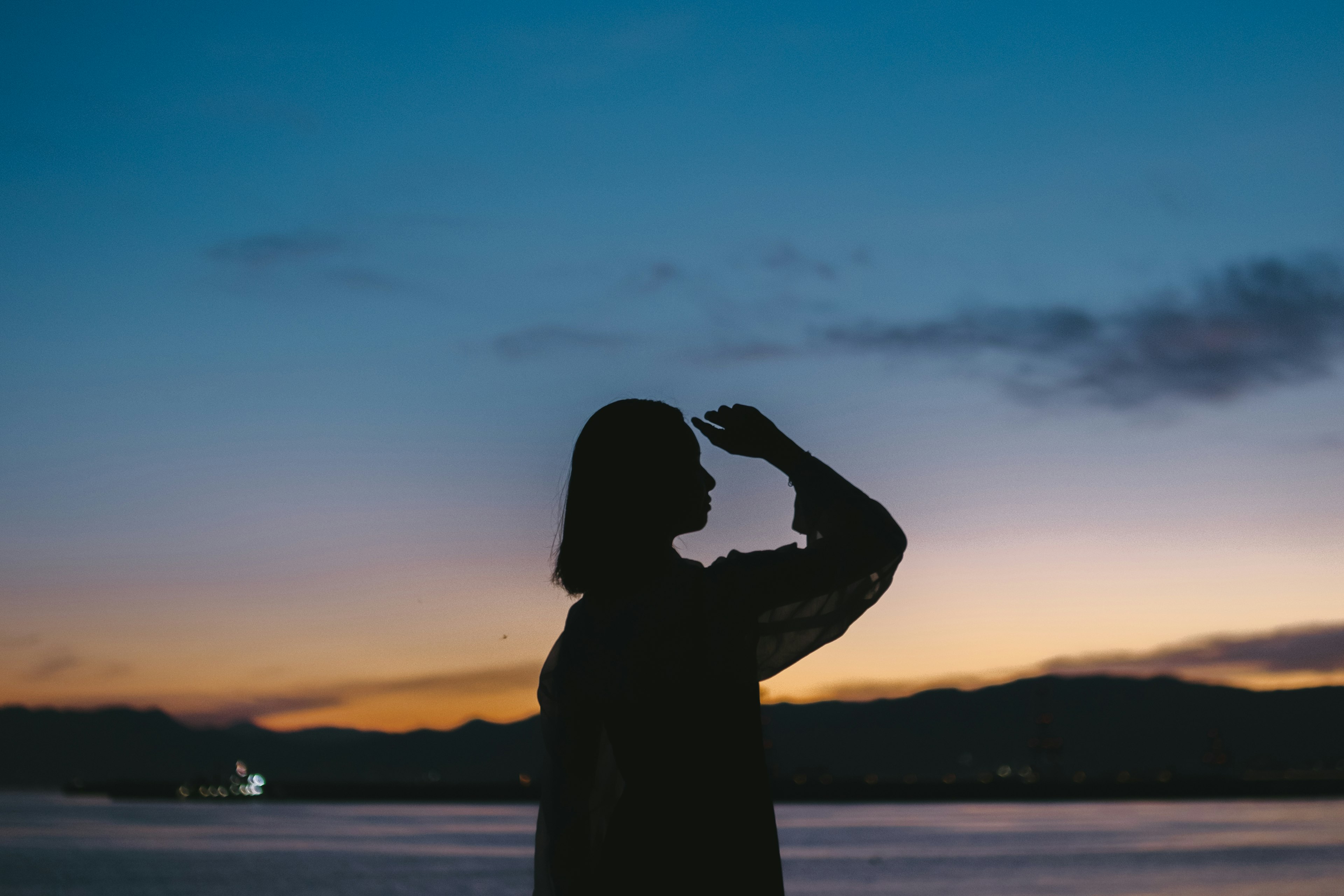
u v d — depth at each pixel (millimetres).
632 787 2186
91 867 74750
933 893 53875
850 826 142500
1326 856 76750
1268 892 52656
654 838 2105
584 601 2326
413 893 56250
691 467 2320
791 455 2273
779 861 2127
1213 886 56156
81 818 177375
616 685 2188
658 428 2312
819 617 2146
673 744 2143
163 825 150375
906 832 125188
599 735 2295
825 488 2205
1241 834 110125
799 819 173500
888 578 2135
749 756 2148
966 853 84688
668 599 2193
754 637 2156
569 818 2291
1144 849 86812
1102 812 192375
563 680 2270
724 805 2111
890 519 2160
